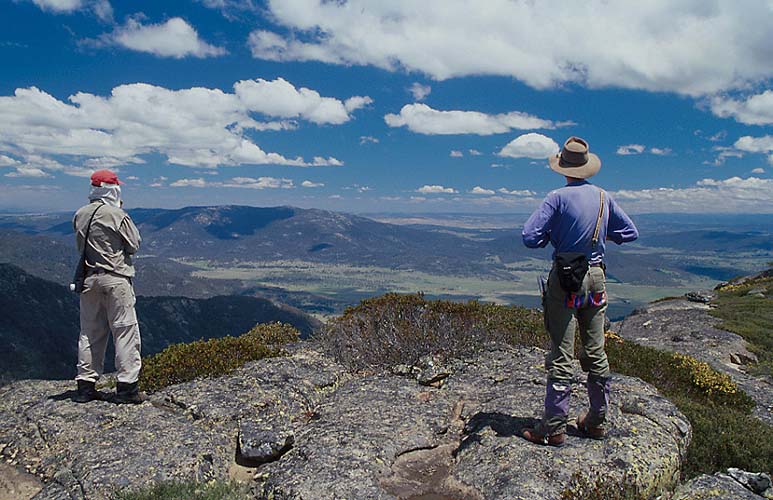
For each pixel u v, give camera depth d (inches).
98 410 238.1
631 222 195.5
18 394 261.9
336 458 195.0
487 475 183.8
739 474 217.0
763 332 751.7
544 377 282.7
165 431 220.8
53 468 201.6
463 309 390.9
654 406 239.1
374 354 334.0
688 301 1143.6
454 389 277.3
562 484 174.1
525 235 192.9
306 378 289.0
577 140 195.0
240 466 210.2
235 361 312.5
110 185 246.1
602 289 189.2
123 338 246.8
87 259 240.5
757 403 421.1
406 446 210.2
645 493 181.2
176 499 174.4
